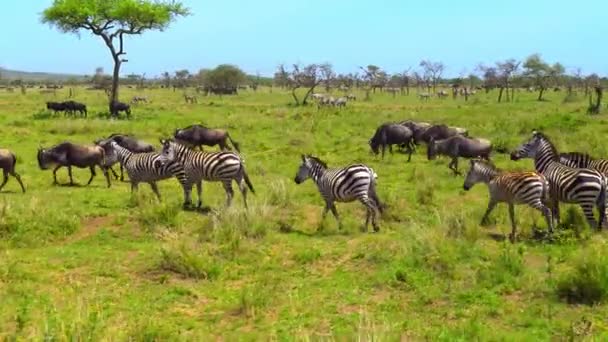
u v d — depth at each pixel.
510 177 10.80
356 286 8.72
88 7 39.44
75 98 56.69
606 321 7.23
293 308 7.89
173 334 7.06
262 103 53.22
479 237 10.68
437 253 9.25
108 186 16.09
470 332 6.91
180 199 14.00
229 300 8.31
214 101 56.31
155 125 30.86
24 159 20.17
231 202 12.93
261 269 9.50
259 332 7.27
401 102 56.03
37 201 13.12
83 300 8.22
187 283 9.03
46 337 6.65
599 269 7.99
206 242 10.68
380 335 6.66
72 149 16.19
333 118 34.78
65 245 10.90
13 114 36.88
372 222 11.54
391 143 20.92
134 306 8.11
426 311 7.80
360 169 11.46
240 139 25.91
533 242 10.47
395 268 9.05
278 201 13.53
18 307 7.95
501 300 8.01
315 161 12.05
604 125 26.61
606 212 11.41
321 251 10.25
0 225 11.04
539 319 7.34
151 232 11.48
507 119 29.42
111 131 28.03
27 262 9.80
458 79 93.25
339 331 7.13
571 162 12.98
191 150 13.24
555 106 44.25
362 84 90.62
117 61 40.72
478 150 18.48
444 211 11.97
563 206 12.47
